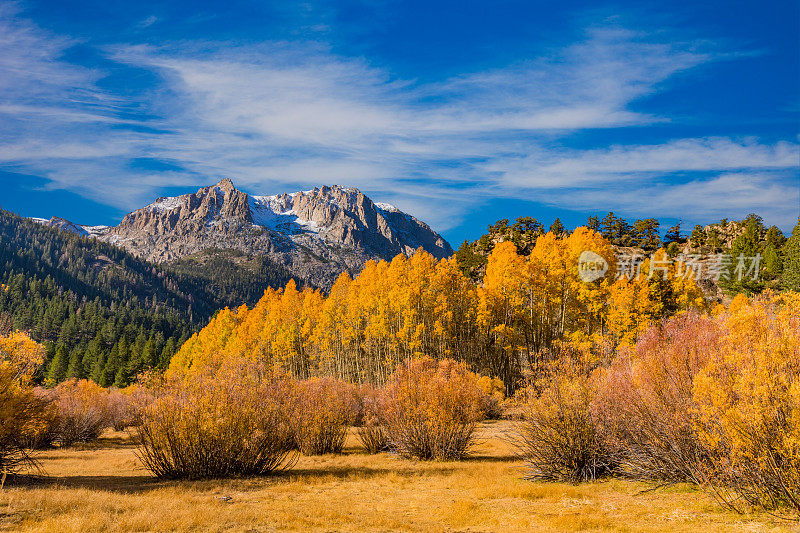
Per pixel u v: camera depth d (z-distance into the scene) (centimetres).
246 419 1430
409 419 1811
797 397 708
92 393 3164
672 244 8356
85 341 13838
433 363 2178
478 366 4994
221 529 763
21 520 767
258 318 6812
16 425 1324
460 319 5341
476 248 9462
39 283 18562
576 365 1318
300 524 799
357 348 5853
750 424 746
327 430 1989
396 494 1120
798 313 809
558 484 1165
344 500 1040
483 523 813
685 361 1012
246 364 1722
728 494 795
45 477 1345
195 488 1171
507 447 2014
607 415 1178
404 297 4916
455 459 1750
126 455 1977
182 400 1427
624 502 911
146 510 841
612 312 4216
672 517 764
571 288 4803
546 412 1248
